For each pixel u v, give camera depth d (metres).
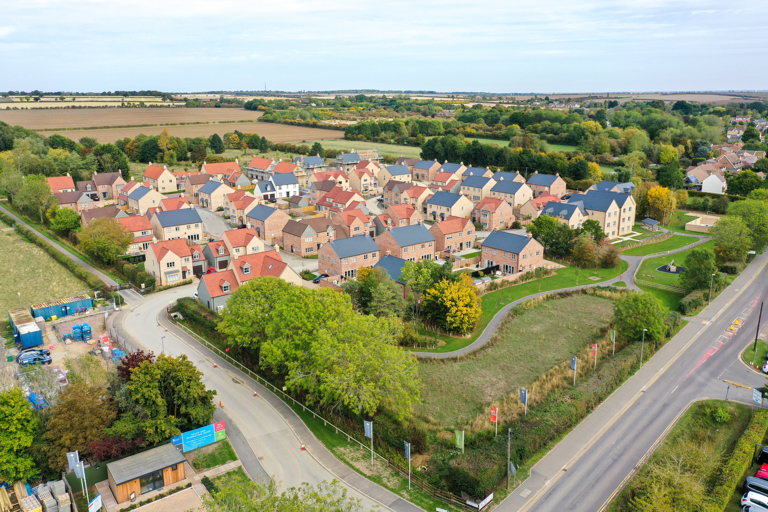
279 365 70.62
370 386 58.56
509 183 177.38
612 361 76.44
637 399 69.44
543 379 72.75
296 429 62.50
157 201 165.00
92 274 111.81
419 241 120.88
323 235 133.12
